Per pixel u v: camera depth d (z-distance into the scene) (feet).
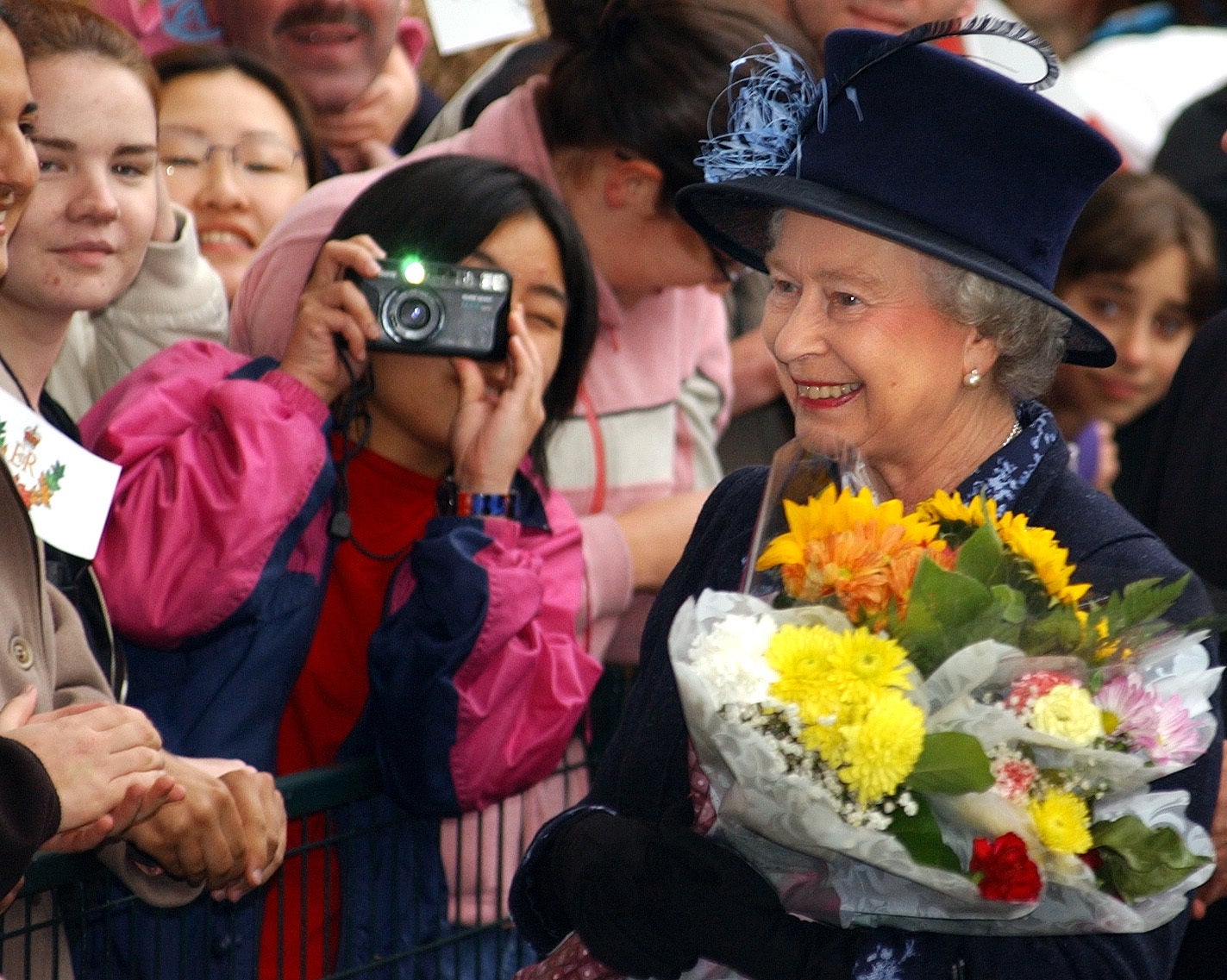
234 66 40.60
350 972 29.30
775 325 21.48
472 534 29.37
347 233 31.89
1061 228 20.57
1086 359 22.09
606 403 36.96
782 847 18.95
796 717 17.17
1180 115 51.11
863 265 20.24
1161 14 62.23
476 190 31.58
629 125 33.45
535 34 47.29
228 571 28.19
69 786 22.22
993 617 17.39
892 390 20.45
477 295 30.66
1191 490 29.53
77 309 28.35
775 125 21.49
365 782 29.01
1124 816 17.94
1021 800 17.24
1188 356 31.01
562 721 29.78
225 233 39.83
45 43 28.04
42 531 24.90
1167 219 42.57
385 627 29.53
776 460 20.76
